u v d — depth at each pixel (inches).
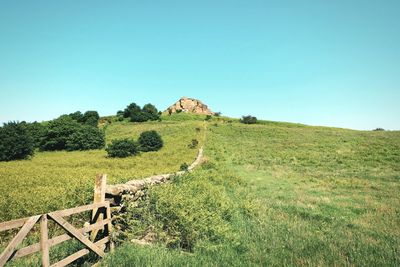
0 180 888.9
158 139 2069.4
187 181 681.6
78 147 2431.1
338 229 411.2
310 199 610.9
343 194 679.1
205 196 502.0
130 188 384.2
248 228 407.5
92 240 301.3
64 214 246.2
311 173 1027.3
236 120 4146.2
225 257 302.8
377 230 411.5
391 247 340.5
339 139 2146.9
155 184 511.5
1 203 487.8
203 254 309.3
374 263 293.4
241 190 702.5
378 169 1099.3
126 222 346.9
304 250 326.3
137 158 1675.7
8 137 1953.7
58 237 240.5
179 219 354.3
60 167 1413.6
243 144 2100.1
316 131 2790.4
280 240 356.8
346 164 1232.2
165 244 321.1
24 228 207.2
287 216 476.7
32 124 2844.5
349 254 318.3
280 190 724.0
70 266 266.8
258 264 291.9
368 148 1670.8
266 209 520.7
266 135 2588.6
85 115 3688.5
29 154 2076.8
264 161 1358.3
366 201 600.4
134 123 3814.0
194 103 5462.6
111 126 3659.0
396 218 470.3
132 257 276.2
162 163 1425.9
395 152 1481.3
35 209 446.3
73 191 543.5
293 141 2162.9
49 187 701.3
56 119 2625.5
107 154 1953.7
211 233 362.0
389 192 702.5
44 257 223.3
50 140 2479.1
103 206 310.8
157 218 374.0
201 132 2741.1
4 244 326.6
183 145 2090.3
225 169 1068.5
